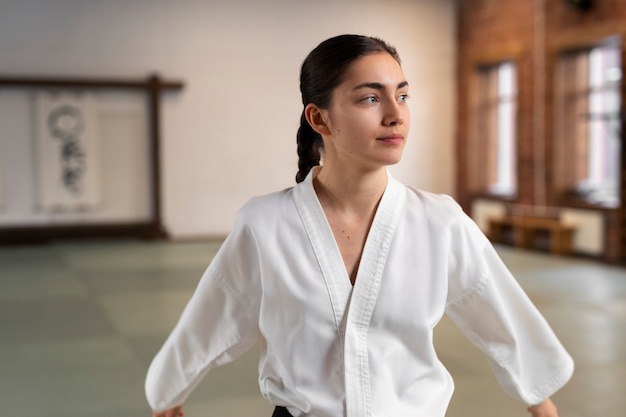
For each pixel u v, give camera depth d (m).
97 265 9.09
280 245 1.35
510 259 9.53
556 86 10.12
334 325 1.32
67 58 11.20
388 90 1.28
